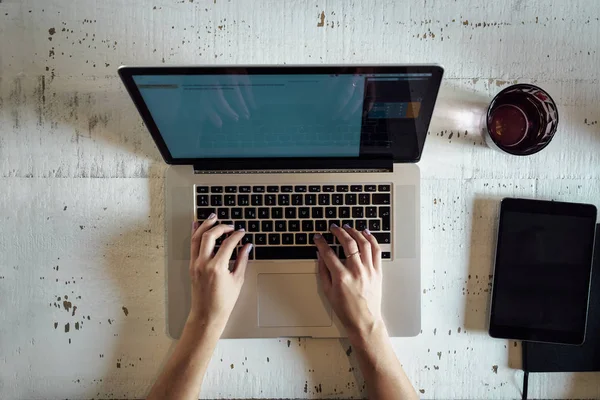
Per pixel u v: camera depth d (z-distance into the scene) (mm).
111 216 778
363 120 652
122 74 560
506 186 782
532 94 742
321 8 778
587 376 773
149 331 773
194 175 741
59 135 778
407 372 774
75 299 774
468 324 773
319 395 772
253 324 744
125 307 774
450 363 774
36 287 773
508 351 772
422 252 778
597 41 782
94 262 776
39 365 769
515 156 780
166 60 778
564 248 745
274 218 742
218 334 707
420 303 745
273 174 741
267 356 773
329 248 725
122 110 781
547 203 748
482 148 780
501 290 749
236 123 662
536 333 742
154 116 640
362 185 743
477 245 777
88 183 779
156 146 767
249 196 742
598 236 759
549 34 783
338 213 743
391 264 743
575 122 783
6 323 769
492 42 782
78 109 779
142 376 771
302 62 778
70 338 771
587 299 738
